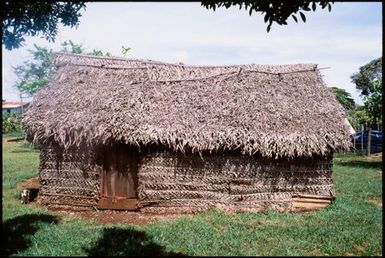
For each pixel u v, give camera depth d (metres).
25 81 27.12
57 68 13.37
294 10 6.73
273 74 13.24
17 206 11.14
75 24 11.09
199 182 11.08
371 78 31.89
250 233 8.91
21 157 20.94
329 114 12.16
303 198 11.47
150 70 12.86
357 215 10.62
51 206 11.30
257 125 11.12
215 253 7.55
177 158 11.02
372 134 28.80
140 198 10.98
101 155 11.20
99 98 11.58
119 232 8.82
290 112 11.80
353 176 17.67
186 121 11.06
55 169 11.32
